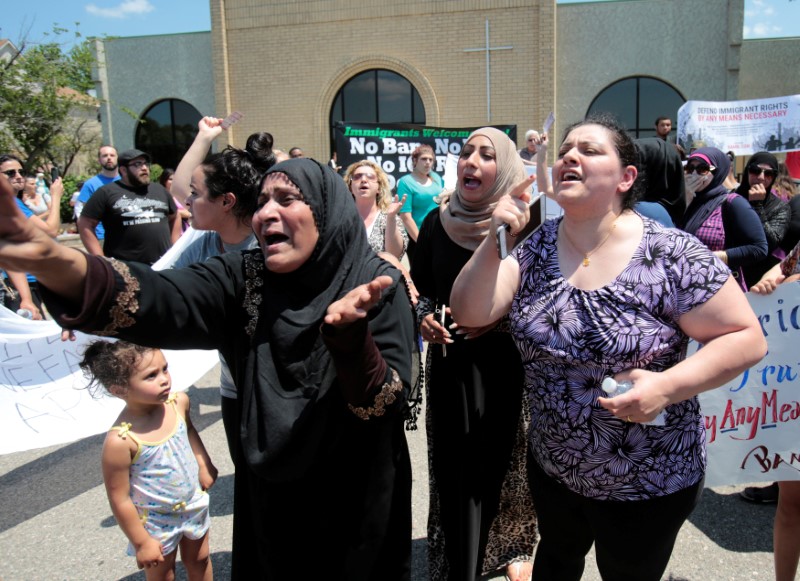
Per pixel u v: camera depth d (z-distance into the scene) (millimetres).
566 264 1910
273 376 1748
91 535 3414
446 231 2754
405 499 1917
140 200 5832
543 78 13859
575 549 2168
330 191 1824
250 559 1930
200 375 4086
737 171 15391
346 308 1482
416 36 14266
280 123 15078
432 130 9930
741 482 2848
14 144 16453
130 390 2373
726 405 2811
